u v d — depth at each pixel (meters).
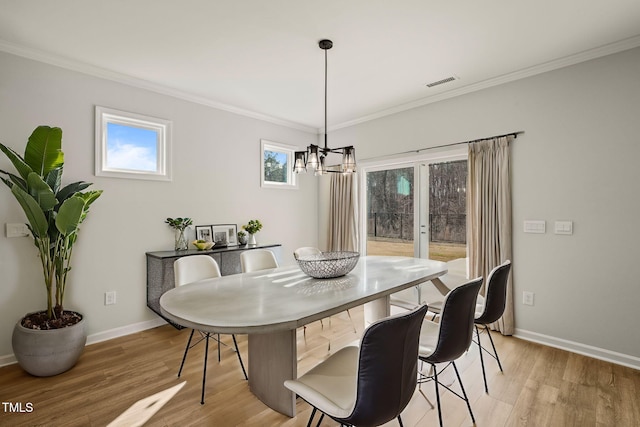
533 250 3.12
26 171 2.42
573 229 2.89
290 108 4.28
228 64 3.03
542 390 2.28
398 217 4.42
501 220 3.25
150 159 3.59
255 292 2.08
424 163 4.09
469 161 3.49
